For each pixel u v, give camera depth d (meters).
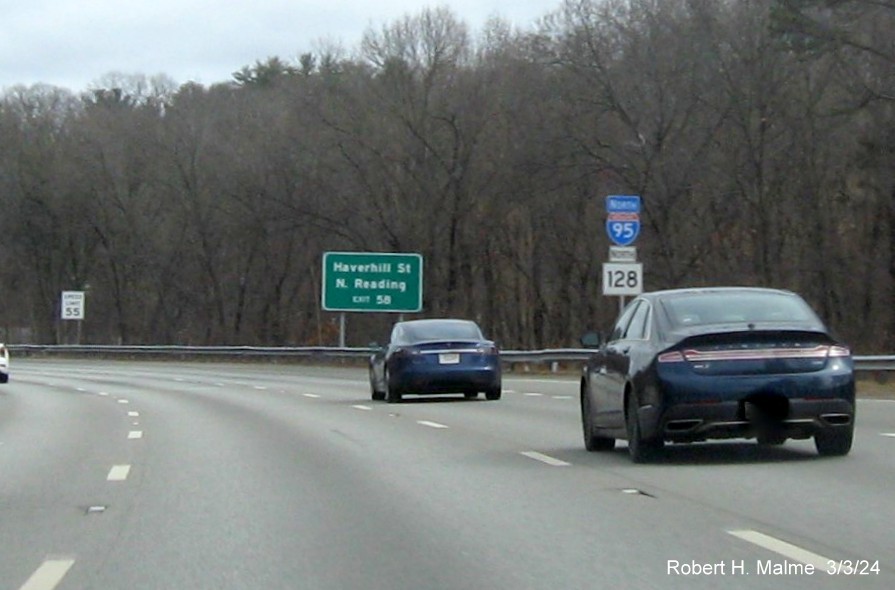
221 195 77.31
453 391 29.72
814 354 14.99
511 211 67.44
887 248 57.34
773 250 56.72
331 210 69.06
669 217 56.84
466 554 10.39
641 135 56.47
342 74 65.88
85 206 85.88
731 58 54.41
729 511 12.06
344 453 18.34
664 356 14.98
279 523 12.15
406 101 64.50
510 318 74.44
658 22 55.81
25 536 11.72
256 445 19.91
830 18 44.59
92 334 92.44
